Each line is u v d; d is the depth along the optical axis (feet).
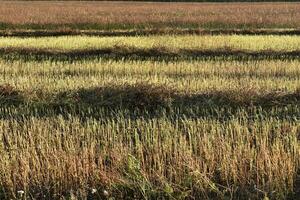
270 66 45.88
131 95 33.53
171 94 34.19
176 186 20.88
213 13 111.45
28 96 34.50
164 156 23.35
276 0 217.97
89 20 93.25
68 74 43.52
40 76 42.16
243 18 97.14
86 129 27.48
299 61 48.91
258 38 63.87
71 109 32.12
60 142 24.41
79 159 22.40
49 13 109.19
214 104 32.45
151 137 26.32
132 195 20.86
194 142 25.09
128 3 192.34
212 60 50.08
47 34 77.46
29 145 25.31
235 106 32.45
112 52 55.26
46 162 22.54
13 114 31.40
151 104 32.78
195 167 22.04
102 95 34.06
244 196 20.71
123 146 25.29
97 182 21.53
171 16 101.35
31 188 21.42
